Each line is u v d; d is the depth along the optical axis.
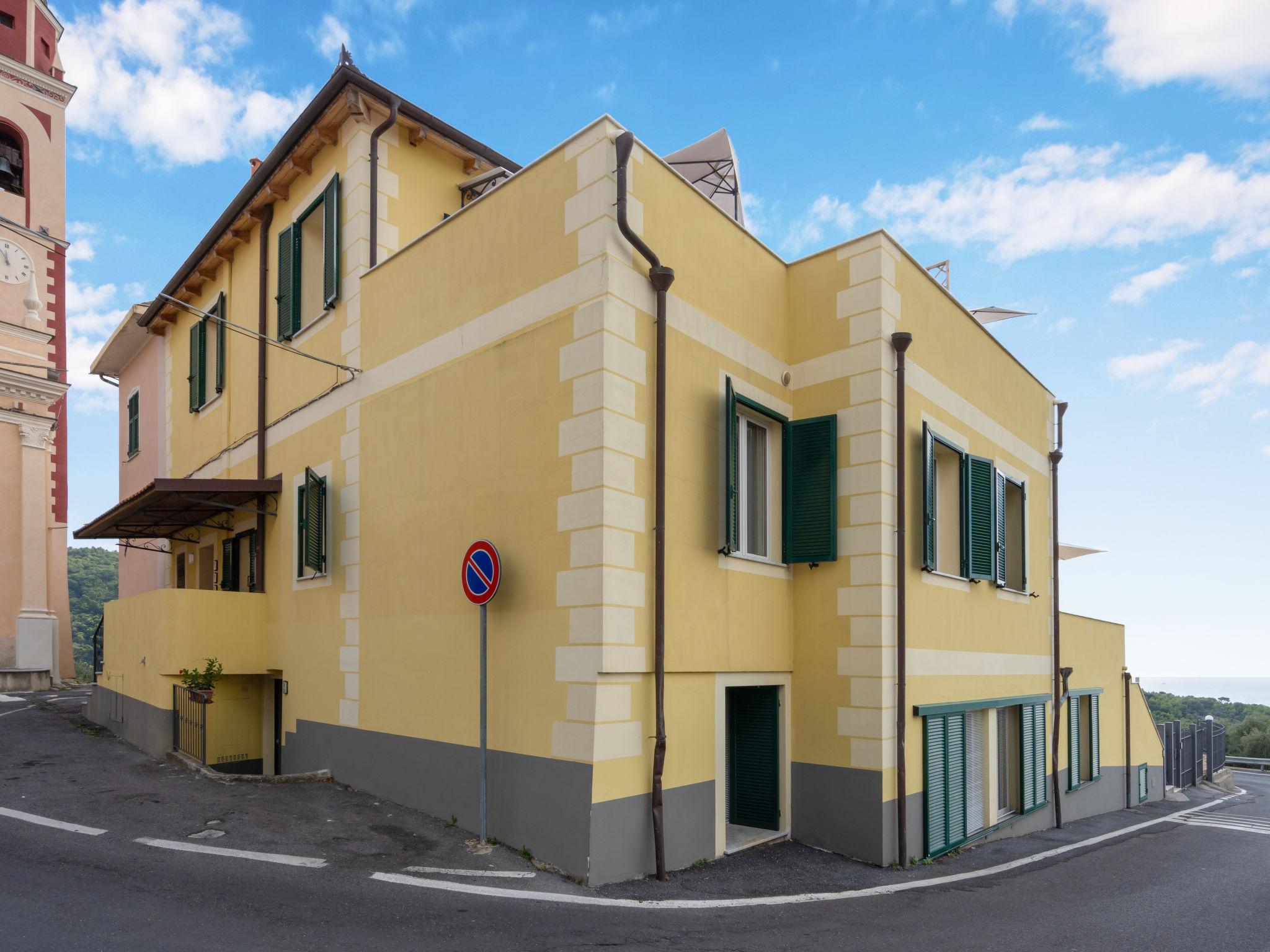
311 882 5.95
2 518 22.92
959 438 10.37
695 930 5.52
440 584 8.16
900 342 8.62
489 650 7.46
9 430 23.36
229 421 13.34
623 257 7.04
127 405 19.25
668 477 7.26
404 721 8.43
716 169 13.22
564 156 7.42
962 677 9.84
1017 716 11.79
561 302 7.24
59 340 25.78
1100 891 7.69
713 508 7.76
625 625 6.66
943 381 10.05
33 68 25.91
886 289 8.69
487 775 7.32
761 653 8.20
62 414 26.84
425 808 7.98
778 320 9.09
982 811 10.40
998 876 8.09
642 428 7.06
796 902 6.43
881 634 8.09
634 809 6.66
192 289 15.09
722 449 7.94
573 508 6.83
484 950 4.87
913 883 7.44
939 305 10.11
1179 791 22.53
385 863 6.54
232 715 11.30
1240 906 7.20
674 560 7.23
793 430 8.88
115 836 6.84
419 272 9.05
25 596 22.97
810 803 8.35
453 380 8.34
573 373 7.00
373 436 9.43
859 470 8.45
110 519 13.12
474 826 7.41
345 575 9.66
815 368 8.95
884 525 8.26
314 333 11.01
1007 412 12.13
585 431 6.81
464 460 8.05
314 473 10.39
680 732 7.17
